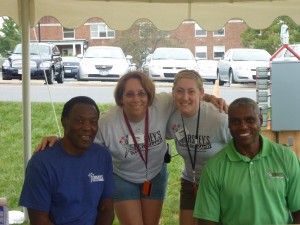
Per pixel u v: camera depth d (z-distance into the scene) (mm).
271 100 6410
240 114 3211
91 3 6055
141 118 4039
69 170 3232
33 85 16578
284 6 6121
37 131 11148
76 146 3248
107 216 3432
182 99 3889
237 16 6238
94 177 3314
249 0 6059
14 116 12352
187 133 4059
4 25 28703
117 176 4238
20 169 9164
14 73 17547
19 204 3215
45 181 3174
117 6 6125
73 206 3252
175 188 7844
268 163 3219
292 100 6348
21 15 5598
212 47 30297
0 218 3311
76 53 32000
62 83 17734
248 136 3211
